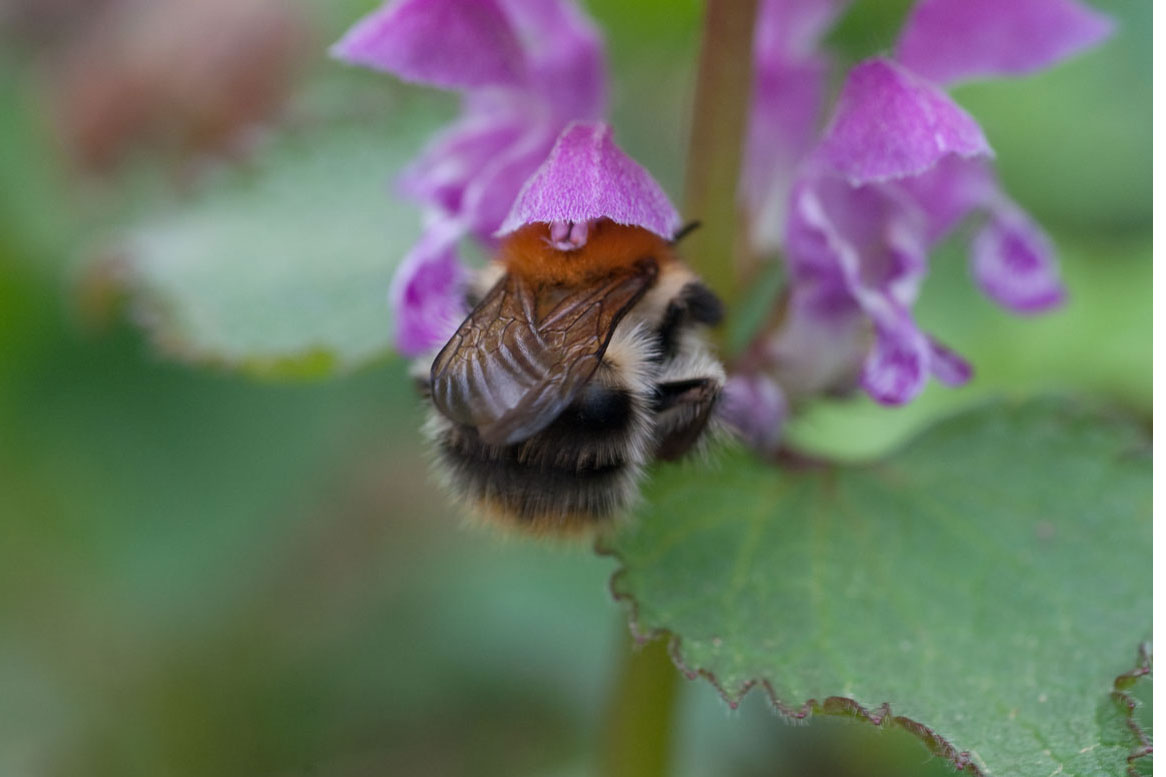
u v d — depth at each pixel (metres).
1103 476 0.12
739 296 0.13
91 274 0.14
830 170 0.12
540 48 0.13
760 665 0.12
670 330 0.12
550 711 0.15
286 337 0.13
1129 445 0.13
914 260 0.12
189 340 0.13
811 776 0.15
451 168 0.13
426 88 0.15
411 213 0.14
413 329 0.12
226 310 0.14
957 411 0.13
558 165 0.12
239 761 0.16
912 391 0.12
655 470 0.12
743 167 0.13
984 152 0.12
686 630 0.12
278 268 0.14
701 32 0.12
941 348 0.12
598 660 0.15
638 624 0.12
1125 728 0.12
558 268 0.12
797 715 0.12
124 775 0.16
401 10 0.12
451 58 0.12
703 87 0.12
